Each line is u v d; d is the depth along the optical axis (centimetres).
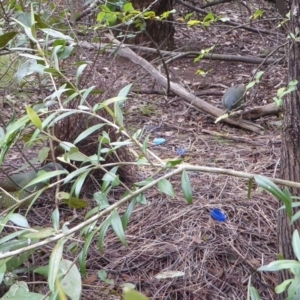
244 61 679
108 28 430
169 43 842
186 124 551
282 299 253
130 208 162
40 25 281
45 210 353
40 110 185
